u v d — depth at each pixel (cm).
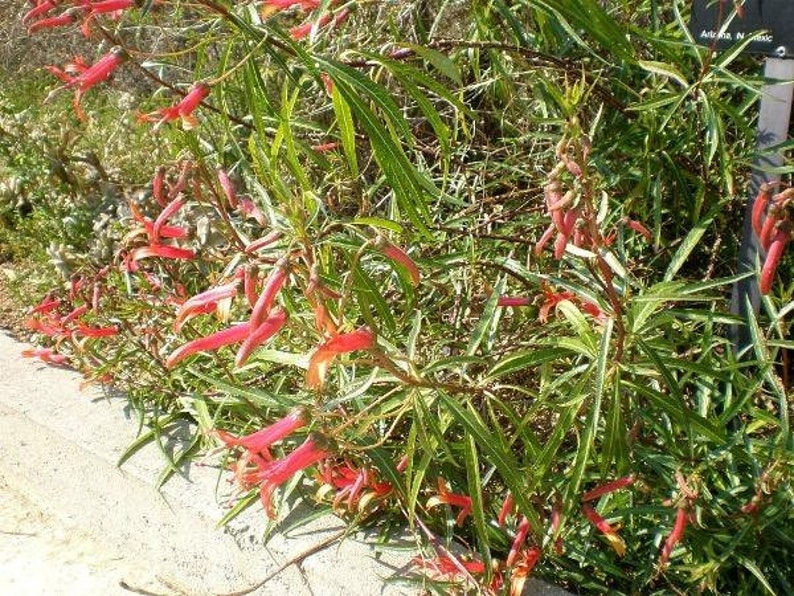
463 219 49
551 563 43
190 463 52
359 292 39
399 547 44
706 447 42
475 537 44
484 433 36
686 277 54
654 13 51
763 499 38
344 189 55
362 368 45
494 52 51
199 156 43
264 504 34
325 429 40
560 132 52
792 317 48
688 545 40
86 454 54
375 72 52
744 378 41
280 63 39
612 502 42
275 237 36
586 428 37
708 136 48
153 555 54
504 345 44
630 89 50
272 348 49
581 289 38
